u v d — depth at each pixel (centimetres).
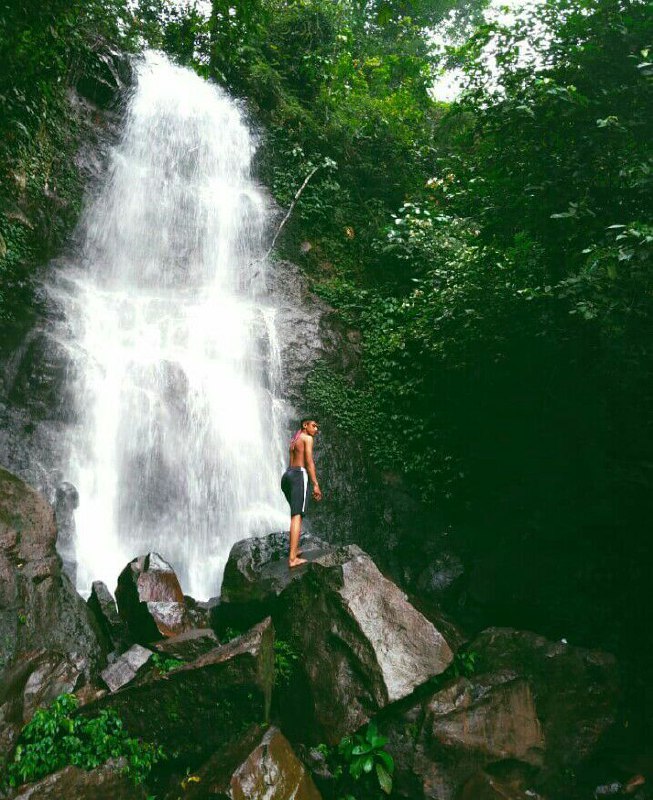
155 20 1761
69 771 482
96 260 1394
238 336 1361
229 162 1694
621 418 940
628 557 882
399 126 1881
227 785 465
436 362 1327
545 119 879
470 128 1016
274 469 1271
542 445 1086
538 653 658
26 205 1282
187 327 1342
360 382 1423
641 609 837
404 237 1647
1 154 1202
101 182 1456
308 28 1855
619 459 934
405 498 1280
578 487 996
